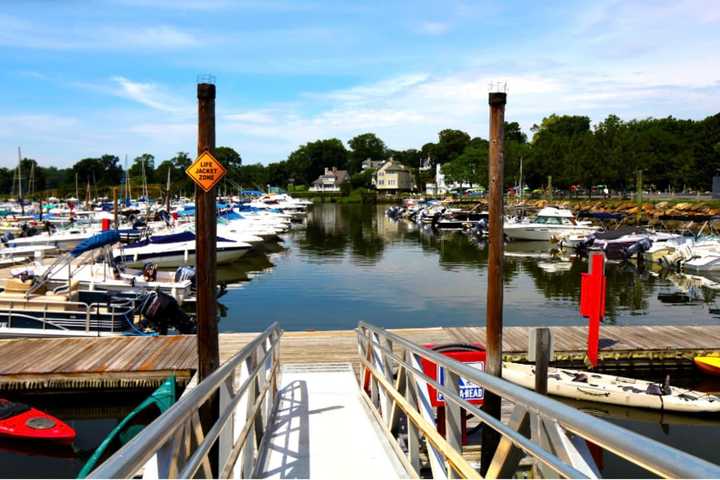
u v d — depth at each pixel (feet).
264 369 19.75
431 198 301.02
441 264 96.94
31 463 26.76
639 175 186.50
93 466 23.47
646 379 38.04
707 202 163.02
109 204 216.95
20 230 126.31
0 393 32.81
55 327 42.78
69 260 47.34
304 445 16.87
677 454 4.02
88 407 33.06
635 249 98.43
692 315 59.77
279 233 152.25
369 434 17.87
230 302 65.72
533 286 75.97
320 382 25.67
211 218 18.88
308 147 466.70
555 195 254.88
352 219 219.00
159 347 38.11
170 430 6.63
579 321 56.08
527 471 15.17
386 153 497.87
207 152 18.76
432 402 20.65
